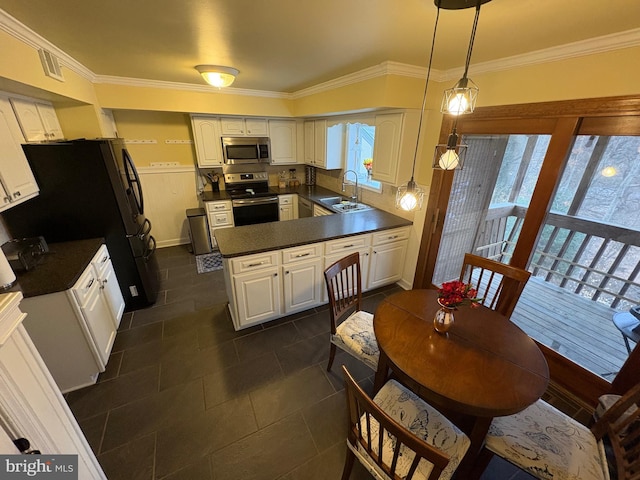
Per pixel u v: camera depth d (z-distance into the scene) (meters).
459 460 1.15
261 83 3.15
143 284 2.75
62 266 1.89
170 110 3.28
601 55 1.50
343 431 1.67
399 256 3.14
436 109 2.53
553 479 1.10
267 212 4.35
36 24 1.49
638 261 1.74
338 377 2.05
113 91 2.91
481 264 1.95
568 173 1.85
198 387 1.94
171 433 1.64
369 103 2.47
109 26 1.53
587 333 2.00
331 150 3.89
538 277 2.28
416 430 1.24
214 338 2.42
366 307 2.88
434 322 1.50
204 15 1.39
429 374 1.23
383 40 1.70
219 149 4.01
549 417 1.32
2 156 1.65
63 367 1.83
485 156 2.36
